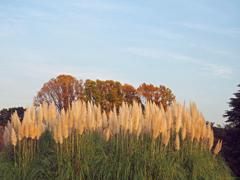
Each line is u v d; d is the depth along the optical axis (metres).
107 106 28.28
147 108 9.90
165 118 9.98
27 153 8.65
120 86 29.91
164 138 8.88
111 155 8.52
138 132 9.11
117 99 28.48
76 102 10.62
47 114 10.65
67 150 8.44
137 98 30.34
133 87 30.75
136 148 8.69
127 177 7.54
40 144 9.73
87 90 28.19
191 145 9.63
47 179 7.81
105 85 28.92
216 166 9.59
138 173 7.64
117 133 9.20
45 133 10.43
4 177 7.91
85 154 8.36
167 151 9.16
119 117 9.86
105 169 7.87
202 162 9.08
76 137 9.04
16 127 9.50
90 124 9.55
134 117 9.41
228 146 22.02
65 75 27.30
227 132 23.30
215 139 21.89
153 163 8.04
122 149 8.70
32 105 9.81
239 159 18.64
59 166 7.99
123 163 8.08
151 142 9.20
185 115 10.24
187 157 9.18
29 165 8.28
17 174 8.02
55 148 9.03
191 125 9.89
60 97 26.56
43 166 8.17
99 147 8.95
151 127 9.78
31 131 8.66
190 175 8.41
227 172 9.71
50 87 26.53
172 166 8.16
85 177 7.82
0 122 28.48
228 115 24.38
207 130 10.48
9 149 9.38
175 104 10.90
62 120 8.56
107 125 11.19
